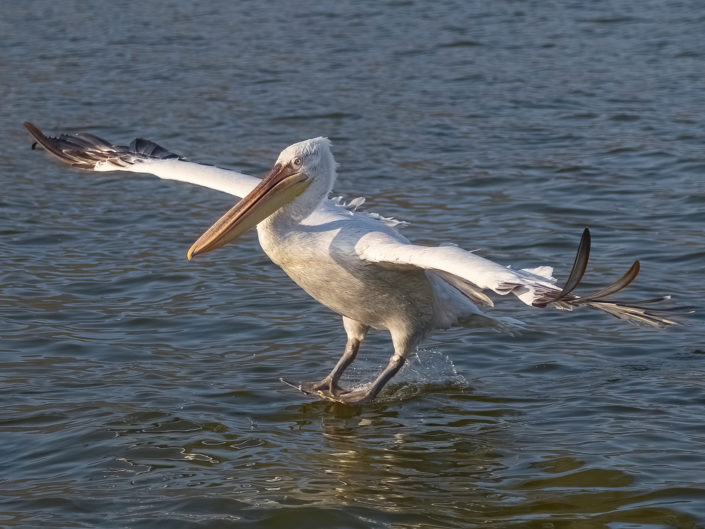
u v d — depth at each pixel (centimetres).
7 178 2122
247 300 1441
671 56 3300
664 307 850
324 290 1112
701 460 947
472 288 1051
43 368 1198
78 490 905
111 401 1107
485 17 4159
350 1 4653
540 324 1357
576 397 1119
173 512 863
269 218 1098
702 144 2255
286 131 2509
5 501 884
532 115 2619
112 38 3869
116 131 2511
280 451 1002
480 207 1872
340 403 1134
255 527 841
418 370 1223
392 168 2161
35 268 1571
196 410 1091
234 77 3177
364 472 954
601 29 3828
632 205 1850
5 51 3622
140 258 1625
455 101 2802
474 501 888
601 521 843
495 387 1166
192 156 2261
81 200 1969
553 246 1634
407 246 1023
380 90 2961
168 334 1319
